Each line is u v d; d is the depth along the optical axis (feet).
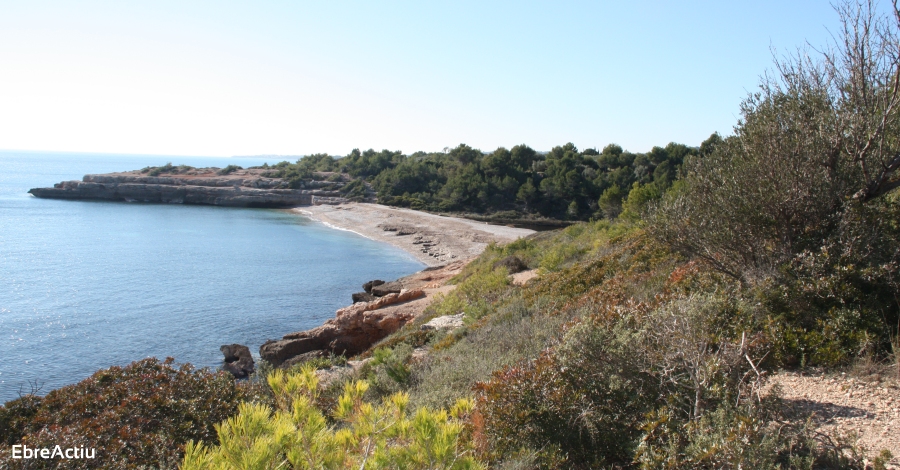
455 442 9.76
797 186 23.13
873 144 23.12
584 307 33.45
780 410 14.67
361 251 193.06
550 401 16.98
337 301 116.88
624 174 298.76
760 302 21.47
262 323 97.76
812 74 25.55
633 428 15.84
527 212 309.83
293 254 181.57
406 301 88.17
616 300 28.58
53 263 155.02
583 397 16.63
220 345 84.84
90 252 176.76
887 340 18.80
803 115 24.08
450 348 38.14
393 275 150.30
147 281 132.36
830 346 18.95
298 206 373.40
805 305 20.77
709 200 25.77
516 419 16.94
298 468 8.87
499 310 47.37
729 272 25.31
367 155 458.91
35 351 80.23
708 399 14.96
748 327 18.69
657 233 28.35
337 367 44.91
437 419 10.53
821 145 23.18
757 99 27.17
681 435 13.74
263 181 391.45
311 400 12.96
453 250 191.31
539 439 16.67
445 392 24.61
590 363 17.15
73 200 375.25
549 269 68.80
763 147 24.04
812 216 23.59
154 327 93.20
